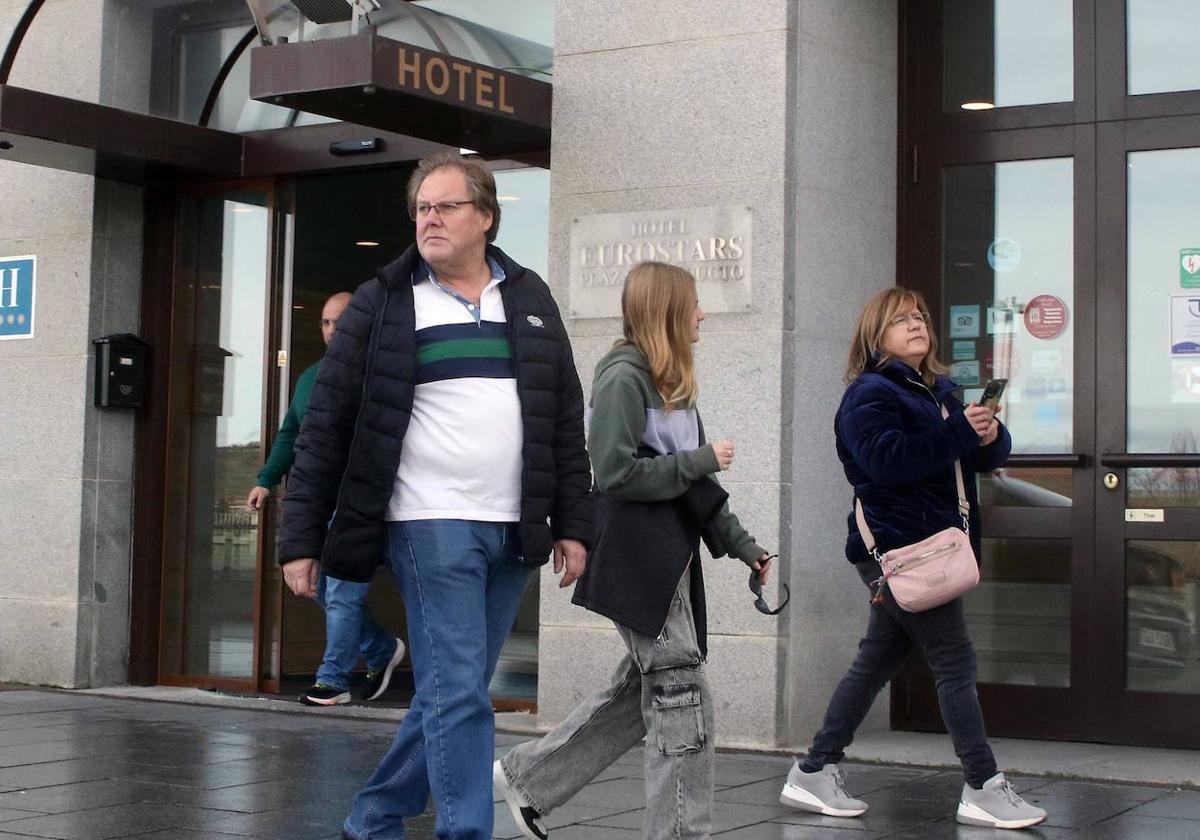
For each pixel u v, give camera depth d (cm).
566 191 776
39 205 943
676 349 467
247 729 761
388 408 438
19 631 934
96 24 923
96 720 788
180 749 698
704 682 453
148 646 931
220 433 920
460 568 438
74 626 915
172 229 940
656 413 464
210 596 919
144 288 942
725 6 738
